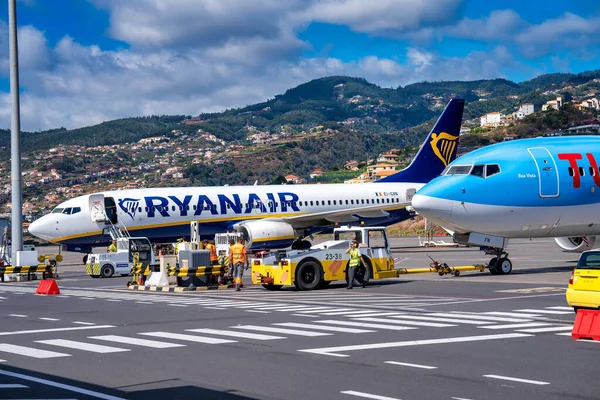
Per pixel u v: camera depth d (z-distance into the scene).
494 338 22.97
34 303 38.06
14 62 61.88
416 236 138.88
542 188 50.25
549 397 15.12
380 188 88.12
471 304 33.16
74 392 16.05
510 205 49.72
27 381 17.27
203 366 18.88
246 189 80.00
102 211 70.69
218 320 28.59
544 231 51.66
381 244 45.88
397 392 15.66
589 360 19.23
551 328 25.12
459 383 16.52
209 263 47.12
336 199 84.12
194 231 74.12
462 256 75.56
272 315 30.00
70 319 29.92
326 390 15.95
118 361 19.78
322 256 43.28
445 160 93.00
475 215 49.53
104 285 51.91
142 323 28.06
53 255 108.94
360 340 22.78
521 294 37.47
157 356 20.45
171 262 47.69
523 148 51.41
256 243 70.88
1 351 21.70
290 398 15.29
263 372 18.00
